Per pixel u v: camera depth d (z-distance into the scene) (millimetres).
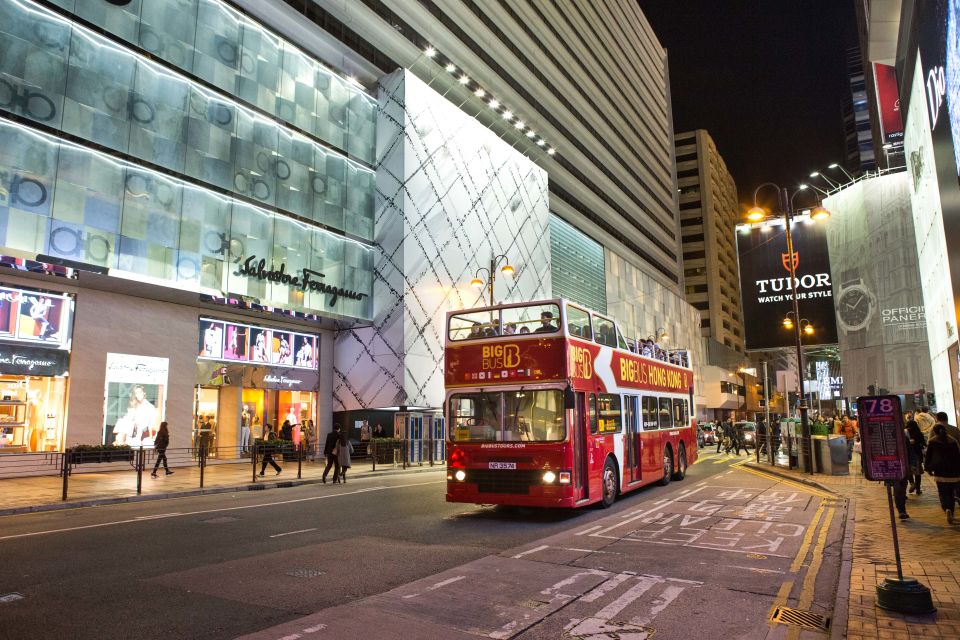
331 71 30547
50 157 19375
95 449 20234
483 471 11773
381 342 30250
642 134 78875
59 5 19984
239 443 25812
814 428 21469
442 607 5988
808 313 40969
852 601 5906
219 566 7672
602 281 59906
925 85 24328
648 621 5629
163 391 23094
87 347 20984
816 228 41656
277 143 27188
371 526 10781
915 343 41531
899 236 43094
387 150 32125
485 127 39031
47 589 6613
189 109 23672
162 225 22266
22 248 18391
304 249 27812
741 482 18047
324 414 30375
